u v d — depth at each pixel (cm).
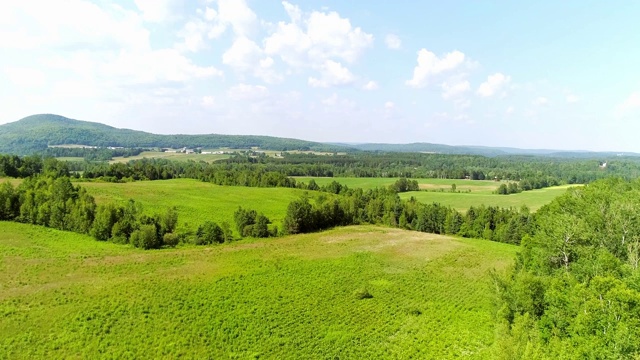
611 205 5162
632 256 4091
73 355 3756
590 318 3020
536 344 3191
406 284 5947
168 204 10575
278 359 3881
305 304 5097
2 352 3728
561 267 4506
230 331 4338
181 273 6028
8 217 8088
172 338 4131
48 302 4747
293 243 8431
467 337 4284
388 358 3919
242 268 6391
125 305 4756
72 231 7994
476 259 7375
